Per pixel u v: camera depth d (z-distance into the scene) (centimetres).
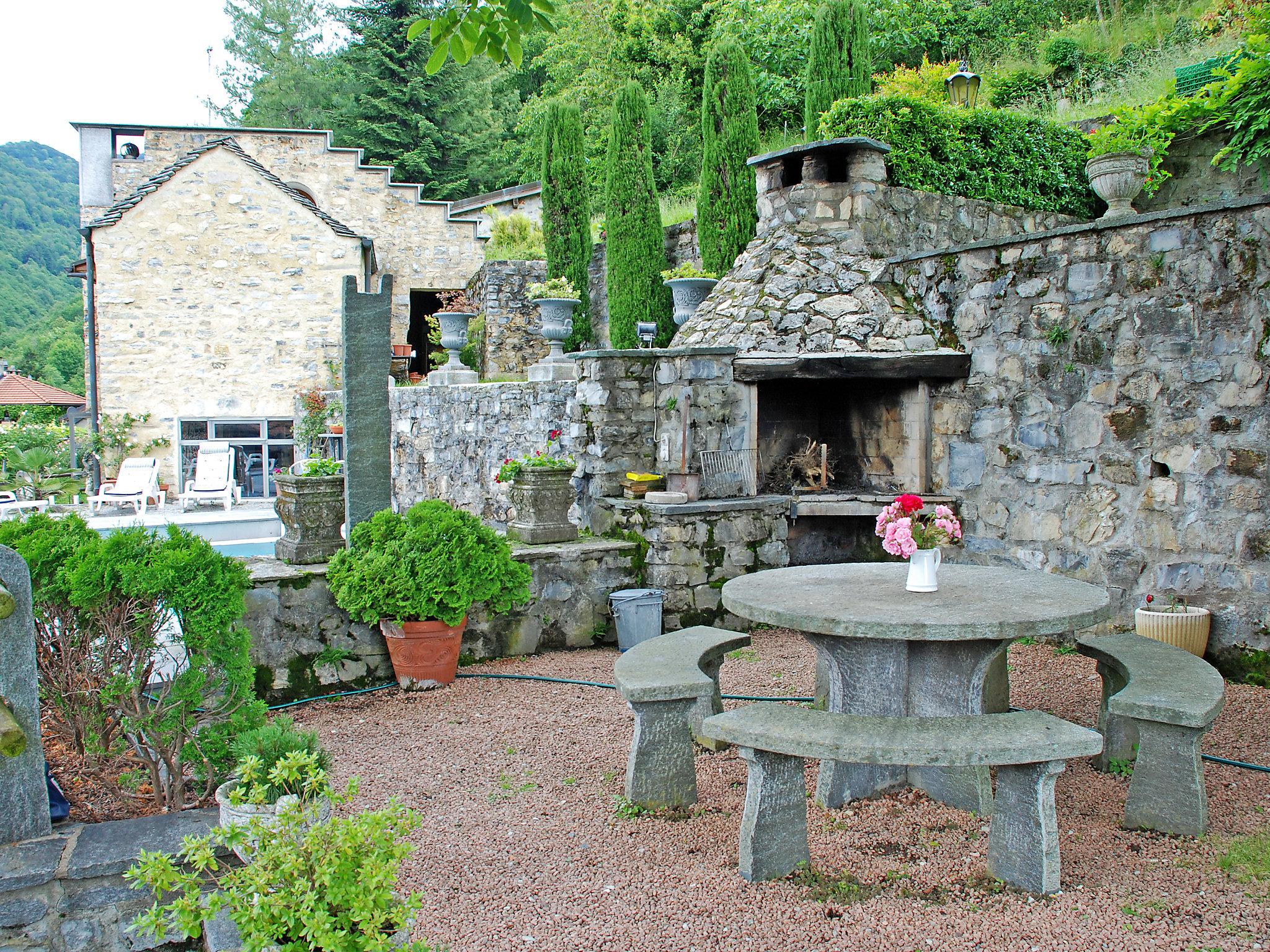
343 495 628
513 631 673
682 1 2194
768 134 1667
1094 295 653
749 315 824
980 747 315
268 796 302
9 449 1745
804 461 837
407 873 354
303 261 1884
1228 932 300
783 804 347
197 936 262
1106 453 649
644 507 729
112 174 2034
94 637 384
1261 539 565
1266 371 561
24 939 285
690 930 310
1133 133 948
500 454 1127
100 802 387
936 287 788
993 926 306
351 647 599
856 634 371
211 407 1861
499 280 1596
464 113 2781
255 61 3466
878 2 1730
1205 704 371
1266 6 1080
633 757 412
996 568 507
